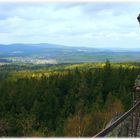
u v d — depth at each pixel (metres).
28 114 98.31
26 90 113.06
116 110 70.75
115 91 105.44
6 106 109.44
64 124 79.56
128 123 9.99
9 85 117.12
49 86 112.88
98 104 85.62
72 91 107.50
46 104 102.56
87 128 52.53
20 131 86.38
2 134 83.69
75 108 92.00
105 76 112.50
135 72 111.38
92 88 108.19
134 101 20.95
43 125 91.81
